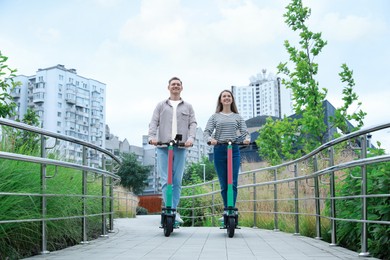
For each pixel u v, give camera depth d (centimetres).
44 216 451
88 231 624
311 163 892
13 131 527
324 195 736
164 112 709
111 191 712
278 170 1120
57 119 7231
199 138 9856
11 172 441
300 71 1000
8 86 615
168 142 661
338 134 957
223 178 673
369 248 456
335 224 521
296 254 460
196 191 1405
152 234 679
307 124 963
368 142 495
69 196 512
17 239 434
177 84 716
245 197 1032
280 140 1145
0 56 595
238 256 448
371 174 469
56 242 510
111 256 443
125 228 811
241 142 659
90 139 7894
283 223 780
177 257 440
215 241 583
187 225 1357
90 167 550
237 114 686
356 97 997
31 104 7188
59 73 7262
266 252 476
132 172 5209
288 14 1030
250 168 1412
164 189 688
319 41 1009
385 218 432
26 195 418
